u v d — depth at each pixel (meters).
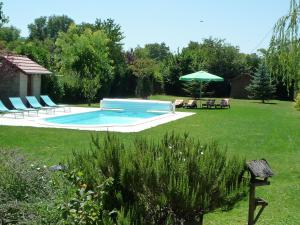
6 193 4.60
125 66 44.56
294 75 8.39
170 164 5.05
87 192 4.56
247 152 14.47
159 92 50.88
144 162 4.96
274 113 31.33
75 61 39.38
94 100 37.00
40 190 4.68
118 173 5.00
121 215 4.43
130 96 43.38
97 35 42.53
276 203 8.51
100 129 18.44
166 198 4.83
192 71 49.84
